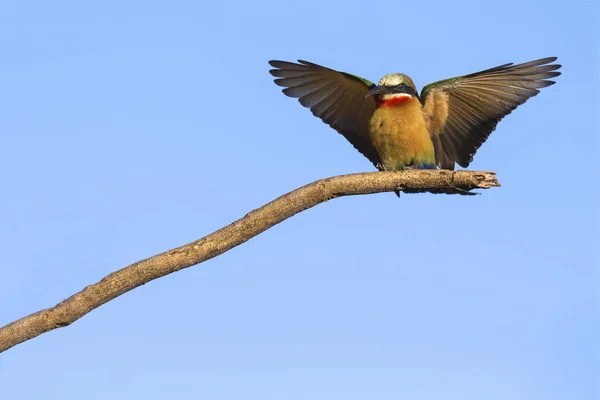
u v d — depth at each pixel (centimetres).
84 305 752
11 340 741
